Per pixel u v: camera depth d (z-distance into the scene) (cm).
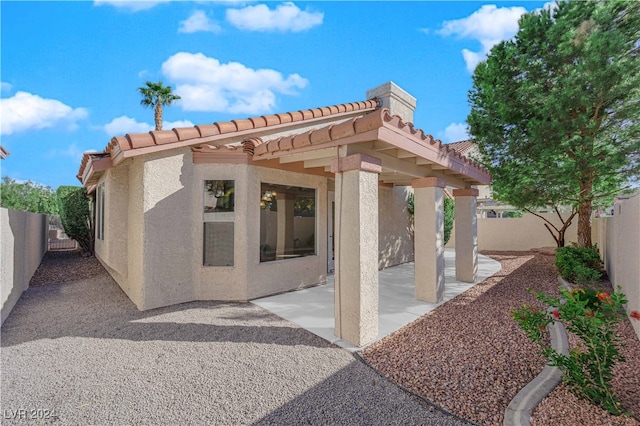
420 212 859
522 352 513
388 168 670
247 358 501
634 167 989
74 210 1483
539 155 1091
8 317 695
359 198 549
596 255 1035
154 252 745
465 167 880
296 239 962
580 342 542
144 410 371
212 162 814
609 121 1022
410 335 598
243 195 818
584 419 339
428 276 837
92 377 443
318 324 652
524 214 2117
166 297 768
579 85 959
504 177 1230
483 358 495
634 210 608
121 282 936
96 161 752
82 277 1103
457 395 396
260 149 754
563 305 403
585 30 962
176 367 471
